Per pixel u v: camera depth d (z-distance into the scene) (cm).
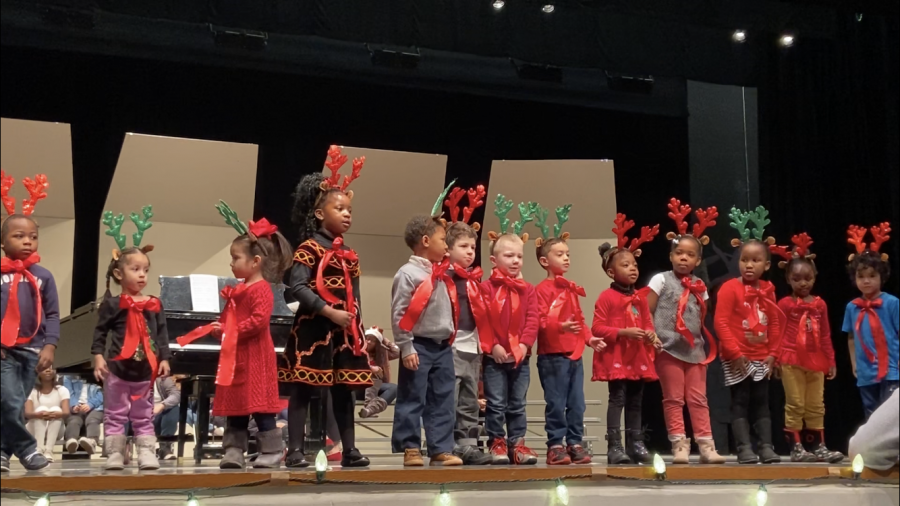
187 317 413
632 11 590
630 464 387
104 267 556
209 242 581
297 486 314
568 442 395
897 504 369
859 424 573
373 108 589
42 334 341
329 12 546
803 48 612
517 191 606
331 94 578
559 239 414
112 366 344
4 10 495
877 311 445
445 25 566
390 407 621
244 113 570
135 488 295
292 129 582
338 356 343
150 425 344
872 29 591
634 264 414
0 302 327
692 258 415
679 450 397
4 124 513
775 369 437
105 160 550
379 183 597
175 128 557
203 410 423
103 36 514
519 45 581
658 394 599
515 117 611
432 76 575
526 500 330
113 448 336
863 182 589
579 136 626
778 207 612
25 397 333
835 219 596
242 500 305
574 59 591
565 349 390
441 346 364
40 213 542
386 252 611
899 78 586
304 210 368
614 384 400
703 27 607
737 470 355
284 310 436
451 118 603
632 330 392
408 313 353
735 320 414
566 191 607
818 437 440
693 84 618
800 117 611
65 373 467
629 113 613
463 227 387
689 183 620
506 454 374
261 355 347
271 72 550
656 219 632
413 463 346
